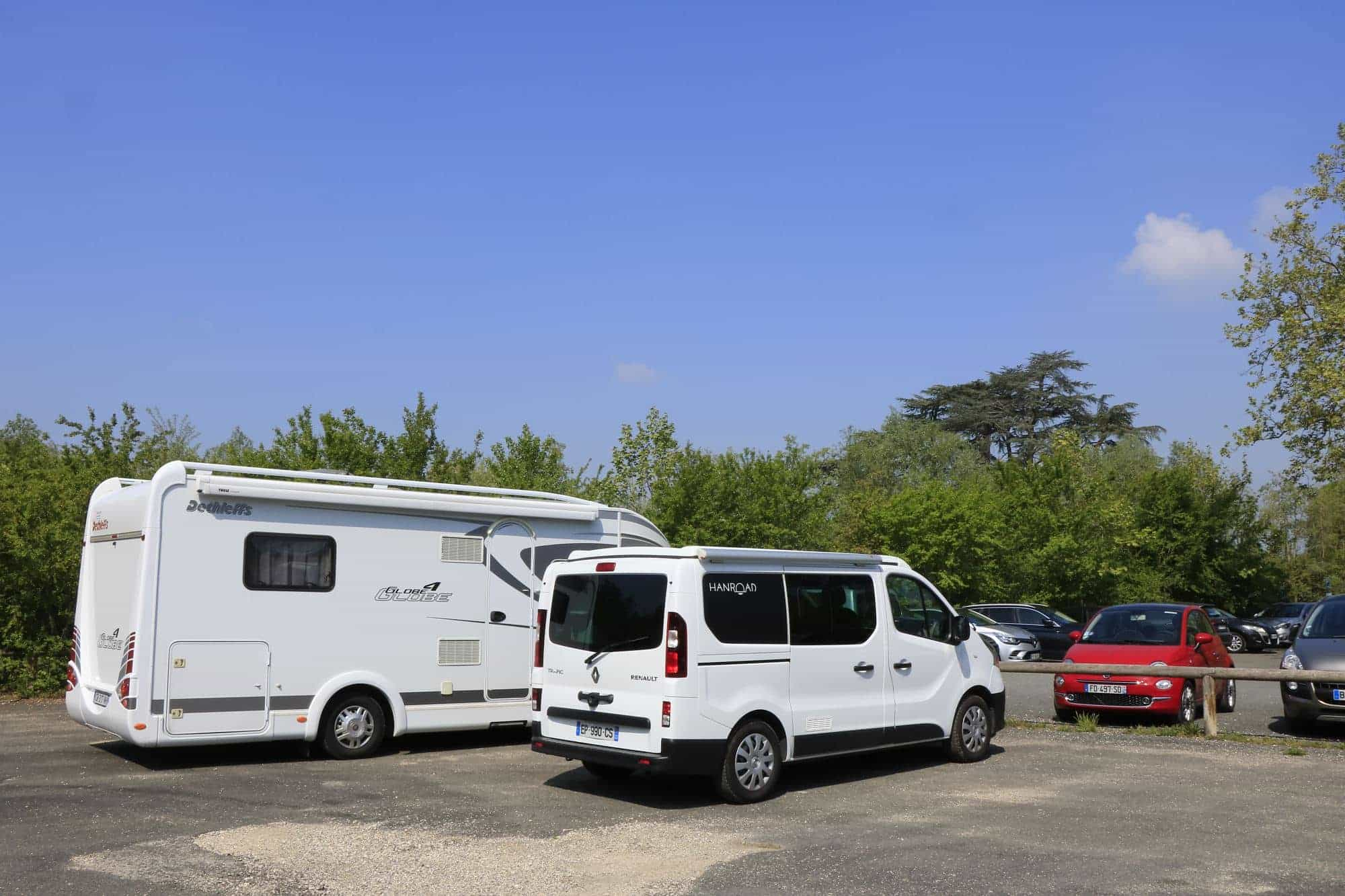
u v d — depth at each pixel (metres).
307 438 21.02
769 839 7.66
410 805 8.73
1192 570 40.53
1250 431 30.62
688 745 8.64
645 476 27.22
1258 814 8.56
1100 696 13.80
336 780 9.87
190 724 10.16
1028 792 9.47
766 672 9.29
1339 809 8.75
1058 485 38.62
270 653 10.63
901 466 60.84
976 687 11.30
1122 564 38.50
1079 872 6.79
